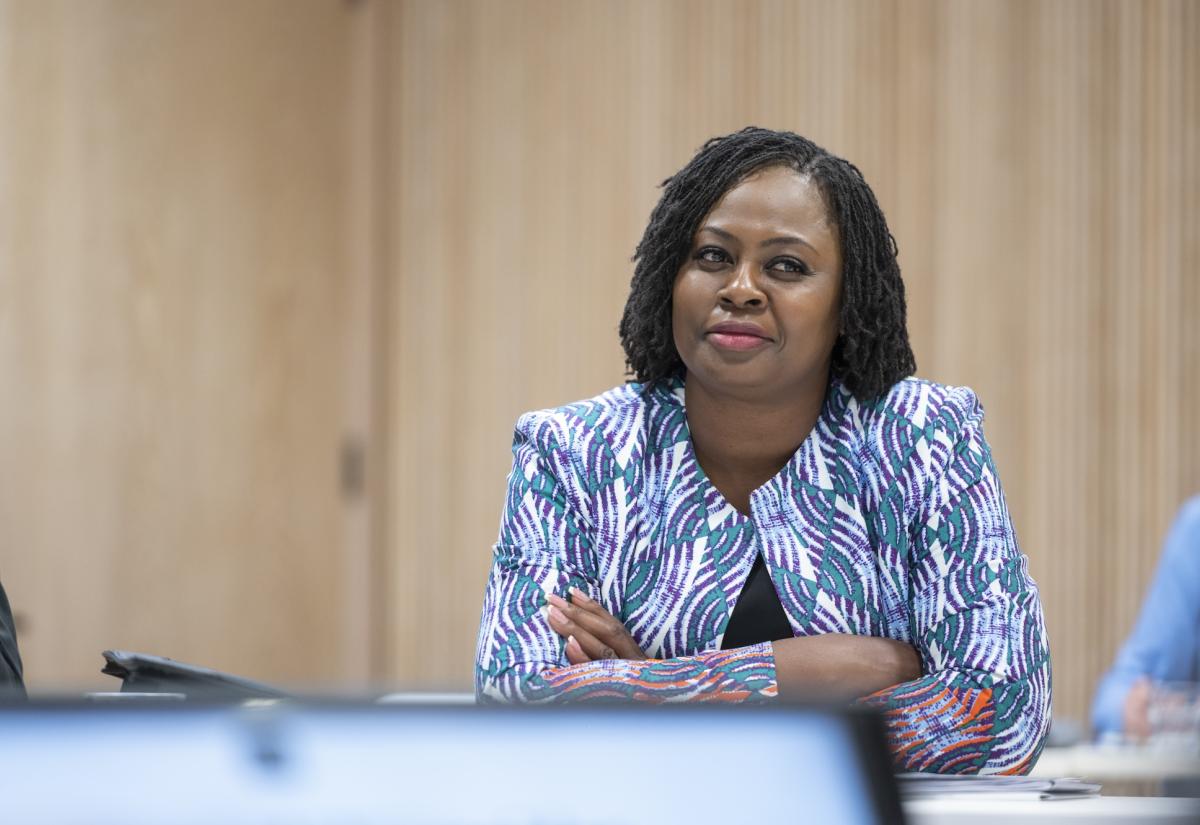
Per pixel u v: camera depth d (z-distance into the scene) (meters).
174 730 1.39
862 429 3.36
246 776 1.38
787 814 1.38
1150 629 6.37
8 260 8.18
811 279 3.22
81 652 8.34
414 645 8.98
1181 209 7.24
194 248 8.67
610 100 8.50
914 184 7.71
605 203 8.50
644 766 1.40
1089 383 7.37
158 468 8.57
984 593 3.21
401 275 9.05
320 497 9.05
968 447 3.34
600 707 1.41
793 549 3.29
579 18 8.61
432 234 8.98
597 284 8.50
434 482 8.95
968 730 3.08
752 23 8.14
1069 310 7.41
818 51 7.96
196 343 8.68
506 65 8.80
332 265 9.07
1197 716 5.50
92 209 8.39
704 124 8.24
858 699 3.05
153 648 8.54
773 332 3.20
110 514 8.44
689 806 1.39
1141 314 7.30
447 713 1.39
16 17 8.21
